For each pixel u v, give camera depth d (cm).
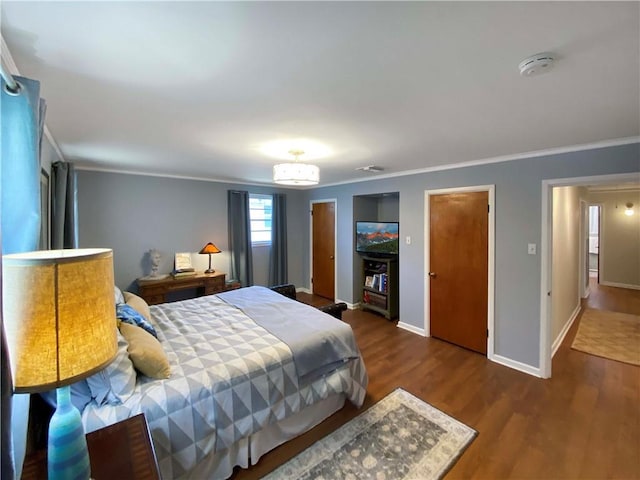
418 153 295
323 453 199
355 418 233
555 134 229
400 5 92
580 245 531
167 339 220
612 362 323
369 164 354
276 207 575
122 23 100
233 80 142
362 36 108
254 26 102
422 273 398
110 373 152
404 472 184
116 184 411
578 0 89
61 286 79
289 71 134
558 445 204
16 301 75
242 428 176
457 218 358
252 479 179
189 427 159
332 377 225
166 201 454
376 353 347
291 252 614
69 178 289
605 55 119
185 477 164
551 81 142
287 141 249
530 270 298
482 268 337
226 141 249
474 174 336
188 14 96
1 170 96
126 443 122
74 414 92
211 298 333
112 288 95
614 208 666
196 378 171
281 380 197
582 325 433
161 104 171
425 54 120
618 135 230
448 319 374
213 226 503
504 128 212
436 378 292
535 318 296
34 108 114
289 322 255
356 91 154
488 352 333
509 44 113
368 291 504
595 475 181
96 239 398
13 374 76
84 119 196
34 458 115
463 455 196
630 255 650
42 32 105
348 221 518
